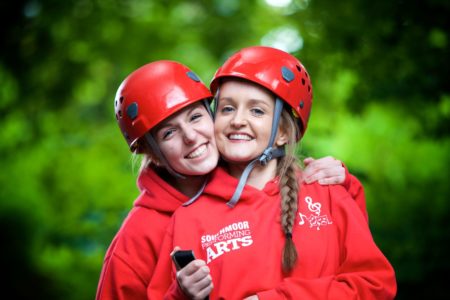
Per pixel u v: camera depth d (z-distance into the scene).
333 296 2.90
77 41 9.89
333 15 6.24
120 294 3.30
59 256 9.34
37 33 9.29
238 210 3.18
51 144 10.41
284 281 2.94
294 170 3.31
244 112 3.20
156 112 3.27
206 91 3.37
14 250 9.34
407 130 6.92
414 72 5.96
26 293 9.05
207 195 3.29
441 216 6.54
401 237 6.14
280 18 7.27
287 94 3.24
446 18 5.80
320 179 3.33
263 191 3.25
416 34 5.89
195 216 3.21
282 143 3.34
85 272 9.25
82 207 9.38
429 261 5.89
